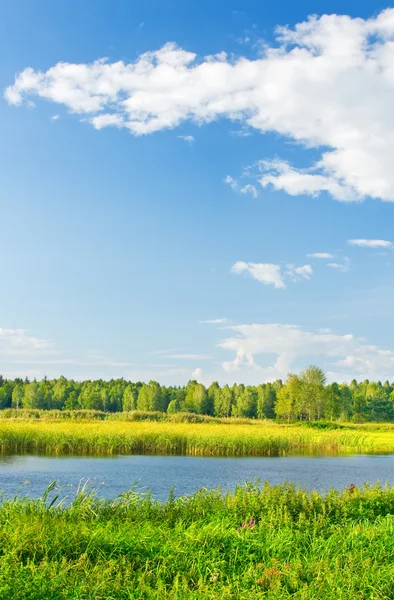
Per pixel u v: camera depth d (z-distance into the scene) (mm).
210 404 155125
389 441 53188
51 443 36250
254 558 9227
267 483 13547
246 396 146500
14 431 36812
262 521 11117
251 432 45094
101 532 9828
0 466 28406
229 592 7520
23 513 10859
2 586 7473
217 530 10414
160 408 142750
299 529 10977
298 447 45688
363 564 8719
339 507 12664
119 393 164750
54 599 7324
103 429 40656
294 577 8141
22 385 158500
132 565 8609
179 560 8898
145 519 11484
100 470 27625
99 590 7613
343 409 120875
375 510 13195
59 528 9859
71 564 8414
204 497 13539
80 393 153875
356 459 37719
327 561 8781
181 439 39688
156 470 28391
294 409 108875
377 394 151375
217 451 39156
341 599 7422
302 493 13133
